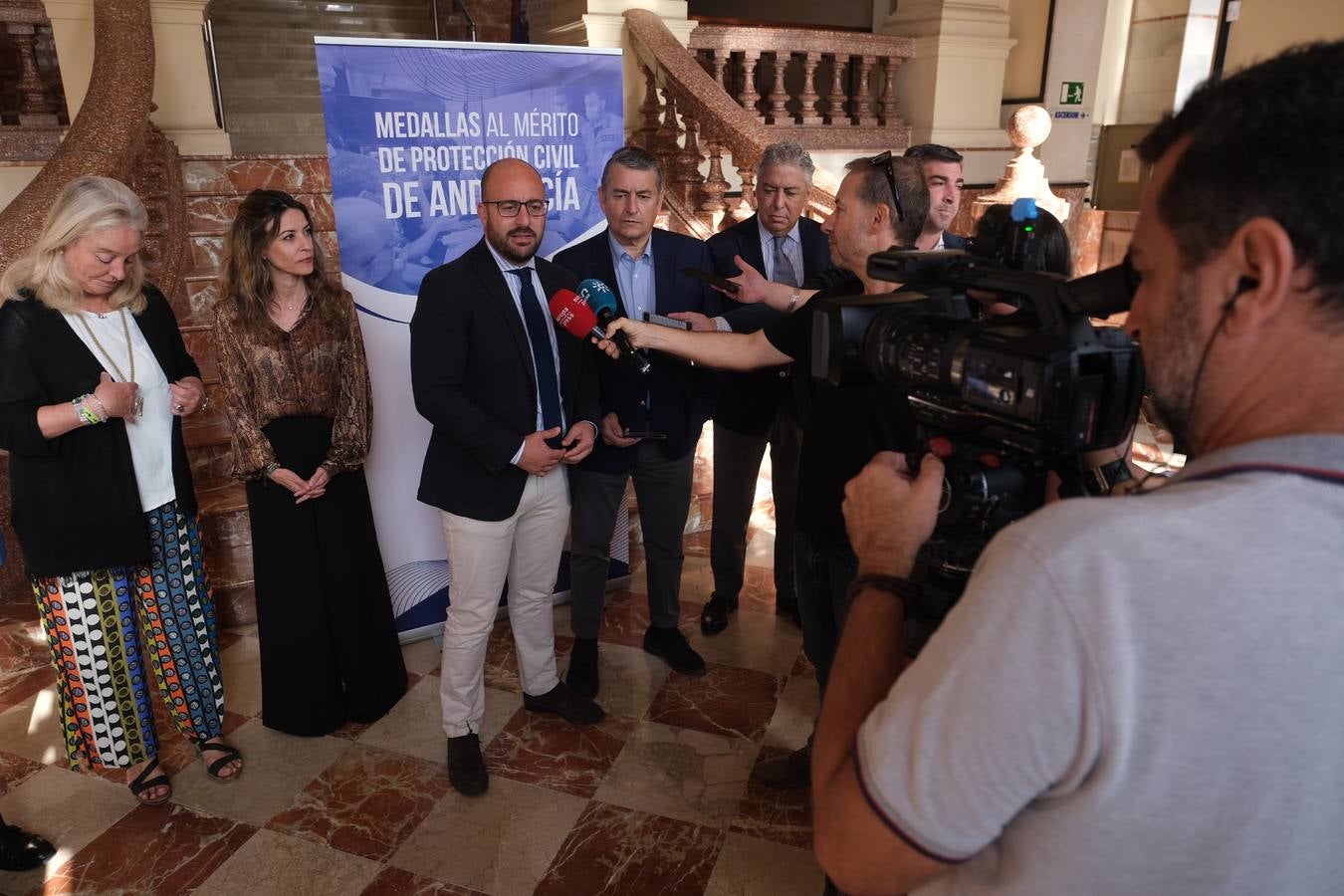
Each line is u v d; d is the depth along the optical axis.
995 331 0.89
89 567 2.14
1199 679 0.52
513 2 5.43
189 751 2.60
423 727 2.71
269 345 2.34
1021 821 0.61
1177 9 5.72
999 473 0.91
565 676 2.86
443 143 2.79
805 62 5.20
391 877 2.12
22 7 4.11
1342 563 0.53
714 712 2.76
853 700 0.75
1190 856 0.55
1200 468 0.59
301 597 2.49
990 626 0.57
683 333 2.05
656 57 4.03
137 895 2.07
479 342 2.29
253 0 6.74
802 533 1.97
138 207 2.12
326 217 4.32
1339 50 0.55
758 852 2.21
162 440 2.26
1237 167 0.55
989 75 5.53
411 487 3.01
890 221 1.79
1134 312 0.66
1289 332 0.56
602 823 2.30
